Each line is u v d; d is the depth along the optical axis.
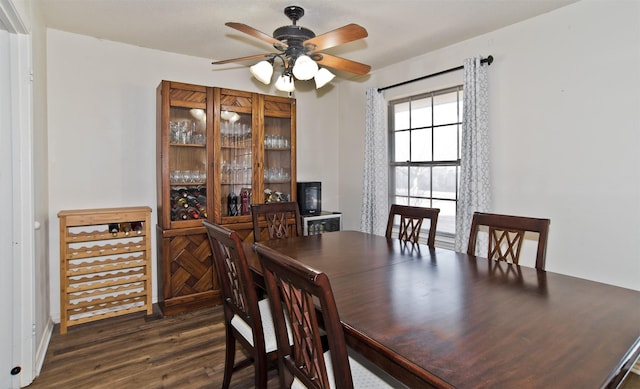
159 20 2.69
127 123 3.20
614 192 2.29
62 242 2.71
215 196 3.29
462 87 3.26
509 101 2.83
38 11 2.36
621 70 2.24
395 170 3.98
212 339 2.62
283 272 1.15
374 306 1.33
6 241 1.94
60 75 2.90
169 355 2.38
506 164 2.86
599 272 2.36
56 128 2.89
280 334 1.36
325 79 2.37
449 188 3.44
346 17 2.63
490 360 0.95
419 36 3.02
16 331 1.99
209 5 2.45
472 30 2.90
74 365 2.25
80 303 2.80
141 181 3.27
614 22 2.26
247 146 3.50
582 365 0.92
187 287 3.13
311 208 4.13
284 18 2.64
